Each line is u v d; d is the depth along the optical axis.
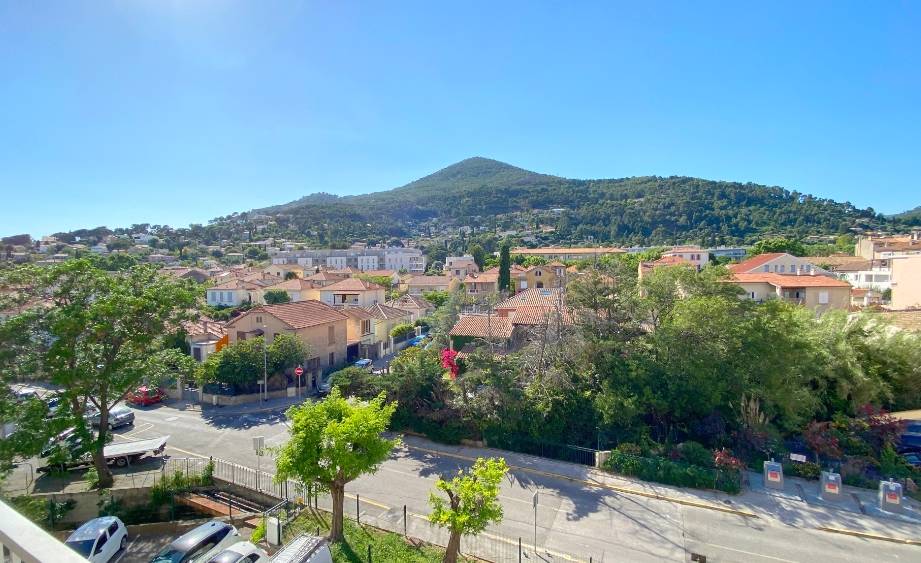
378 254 144.62
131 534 19.08
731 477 21.33
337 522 16.75
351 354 47.34
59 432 20.58
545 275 79.94
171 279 26.11
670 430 25.02
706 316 24.88
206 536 15.95
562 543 17.50
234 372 34.34
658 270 29.78
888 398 25.86
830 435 23.27
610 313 27.62
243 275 91.62
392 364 30.03
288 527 17.92
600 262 30.12
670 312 27.30
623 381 24.84
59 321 20.11
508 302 42.22
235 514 20.02
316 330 41.34
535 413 25.34
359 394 29.14
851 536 18.05
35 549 2.66
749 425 24.00
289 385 37.12
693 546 17.41
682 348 25.08
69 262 22.42
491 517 14.25
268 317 39.28
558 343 27.28
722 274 28.34
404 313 58.69
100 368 22.16
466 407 26.28
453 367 32.06
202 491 21.77
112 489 21.02
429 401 27.69
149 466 24.39
